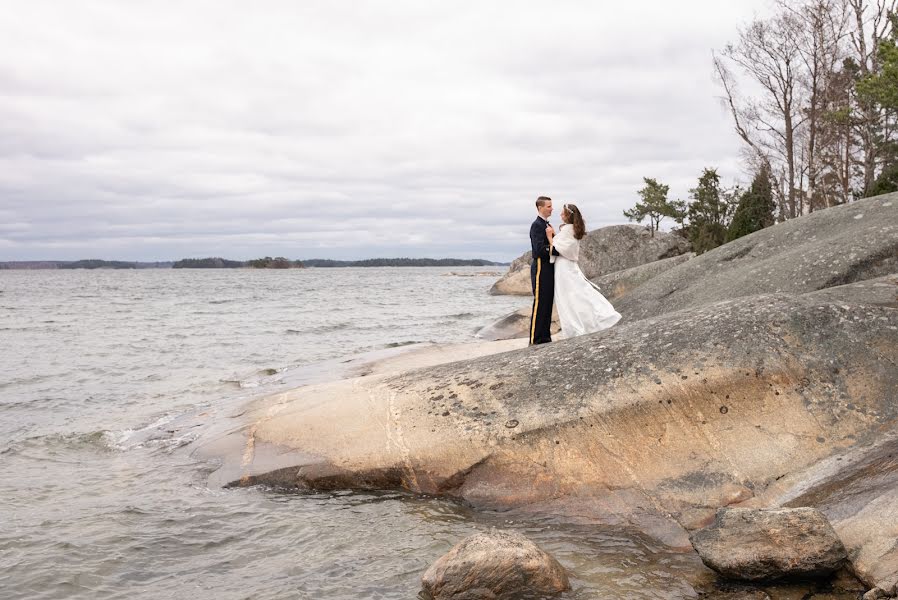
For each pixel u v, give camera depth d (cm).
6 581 562
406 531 653
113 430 1048
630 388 711
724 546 523
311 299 4778
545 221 1054
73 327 2720
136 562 599
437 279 10675
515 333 1922
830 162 3666
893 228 1127
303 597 531
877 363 677
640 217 6306
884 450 603
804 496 590
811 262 1125
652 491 648
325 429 827
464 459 732
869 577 480
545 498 683
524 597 511
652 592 516
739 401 677
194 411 1130
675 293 1367
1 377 1543
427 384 855
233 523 683
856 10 3375
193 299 4919
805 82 3553
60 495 768
